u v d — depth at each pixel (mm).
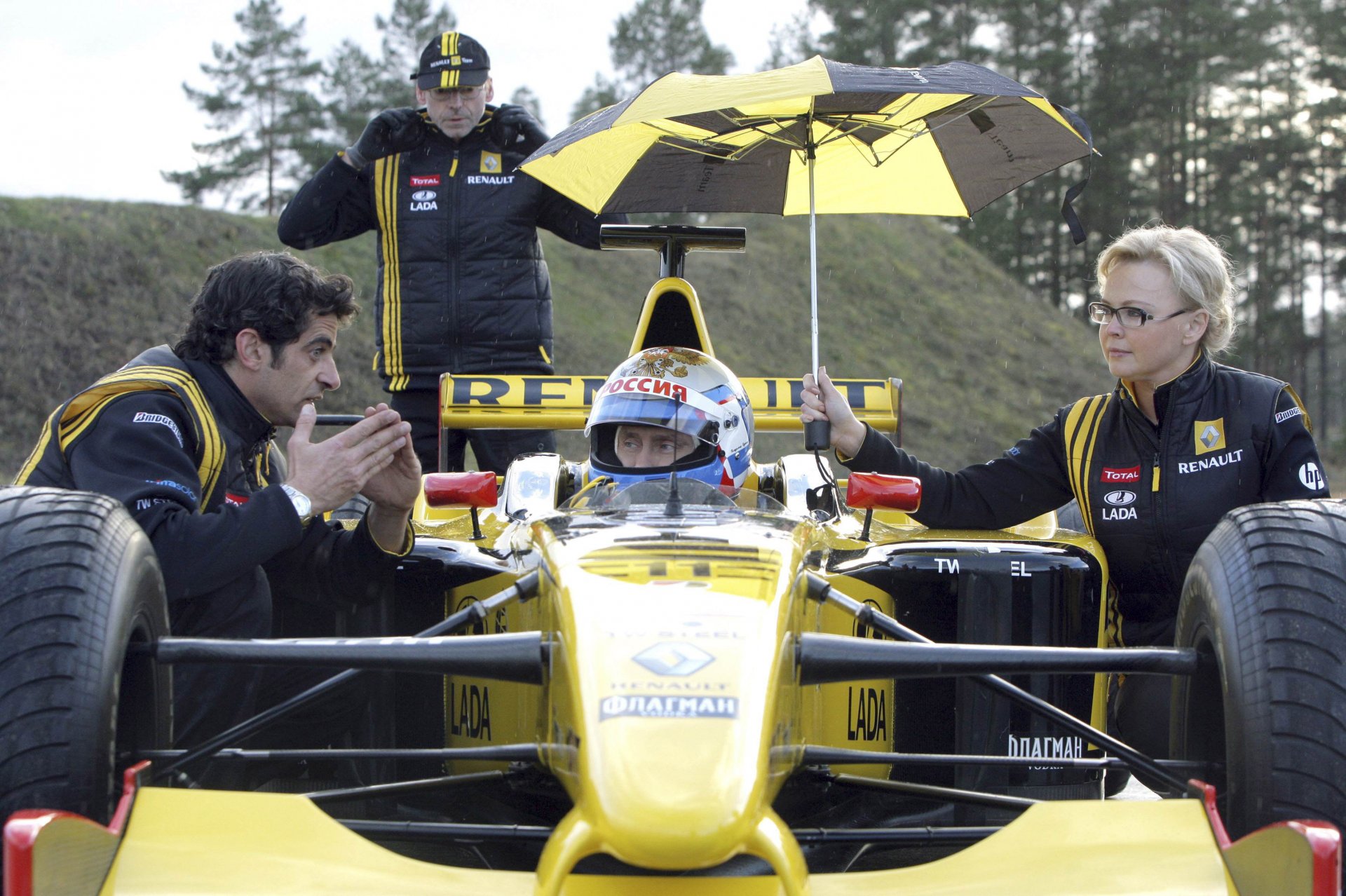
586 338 37281
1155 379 3537
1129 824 2197
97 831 1953
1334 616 2324
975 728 3135
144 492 2922
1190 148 56406
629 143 4977
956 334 45406
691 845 1868
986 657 2432
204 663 2400
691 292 4742
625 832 1888
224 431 3387
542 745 2416
